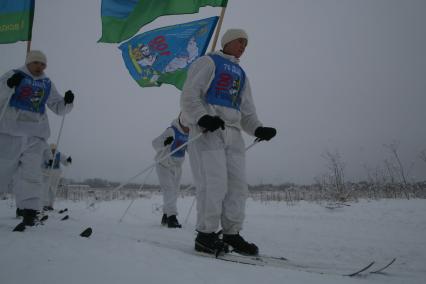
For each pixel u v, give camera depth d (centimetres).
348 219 635
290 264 259
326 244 394
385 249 362
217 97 311
